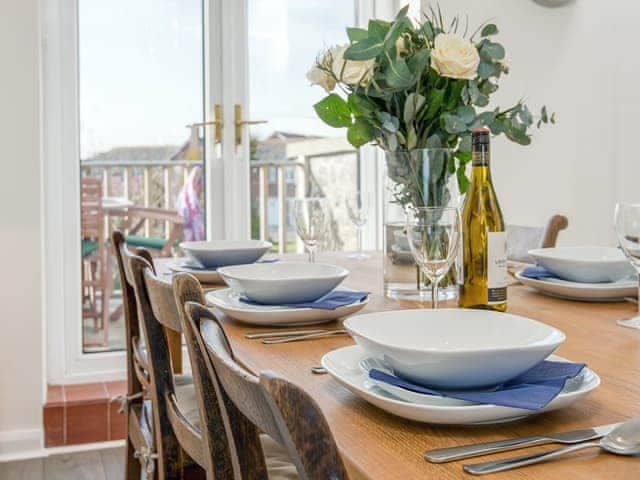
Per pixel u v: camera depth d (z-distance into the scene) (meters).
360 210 2.30
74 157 3.06
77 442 2.90
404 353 0.76
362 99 1.44
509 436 0.70
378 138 1.49
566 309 1.36
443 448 0.67
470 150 1.44
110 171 3.16
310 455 0.52
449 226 1.17
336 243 3.53
